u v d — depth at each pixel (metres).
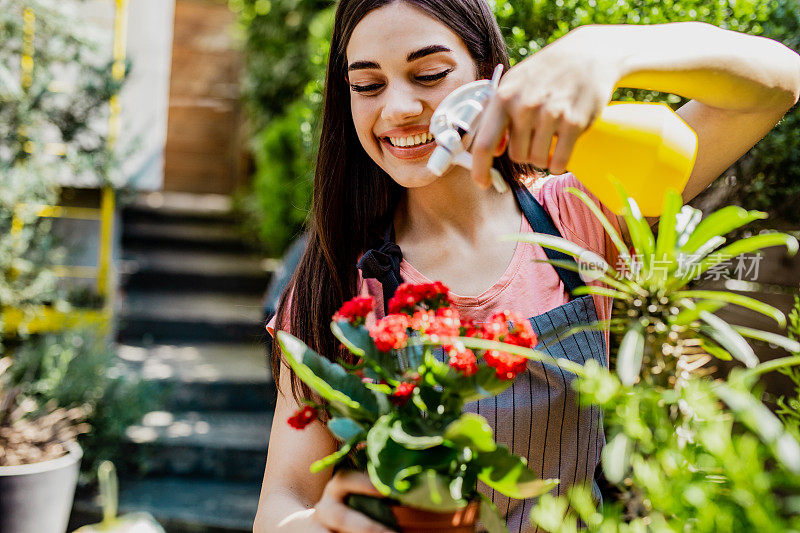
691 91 0.84
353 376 0.73
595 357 1.08
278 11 5.77
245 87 6.26
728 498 0.58
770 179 1.43
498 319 0.74
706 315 0.68
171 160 6.91
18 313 3.82
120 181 4.22
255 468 3.70
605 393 0.64
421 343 0.73
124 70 4.05
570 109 0.70
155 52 4.83
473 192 1.15
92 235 4.32
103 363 3.52
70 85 4.06
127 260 5.63
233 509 3.35
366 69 1.03
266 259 5.96
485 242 1.15
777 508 0.55
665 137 0.80
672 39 0.80
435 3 1.01
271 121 5.96
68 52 3.92
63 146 3.96
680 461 0.62
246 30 6.07
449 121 0.83
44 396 3.26
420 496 0.66
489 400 1.05
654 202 0.82
